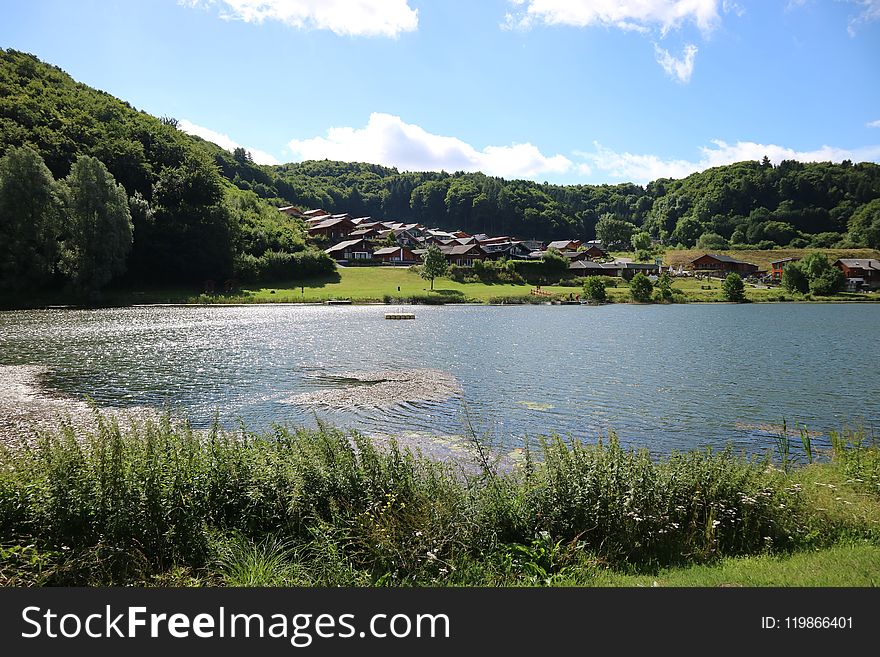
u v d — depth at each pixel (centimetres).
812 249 17450
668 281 10481
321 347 3675
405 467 896
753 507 890
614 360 3225
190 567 703
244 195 15675
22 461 803
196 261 8825
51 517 713
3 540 690
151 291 8256
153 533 726
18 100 10625
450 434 1727
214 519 776
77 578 669
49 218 6869
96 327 4616
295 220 16688
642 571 754
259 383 2497
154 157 11262
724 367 2989
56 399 2122
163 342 3778
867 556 773
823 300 10119
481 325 5312
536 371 2859
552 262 12319
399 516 782
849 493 1033
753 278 13475
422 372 2798
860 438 1609
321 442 916
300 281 9769
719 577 710
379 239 16512
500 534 798
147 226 8581
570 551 771
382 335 4394
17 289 6738
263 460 847
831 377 2709
